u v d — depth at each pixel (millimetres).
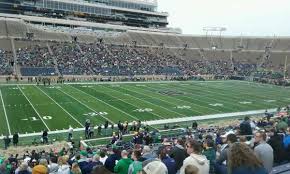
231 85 68438
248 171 4312
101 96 47969
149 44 98438
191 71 83438
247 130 13406
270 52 97500
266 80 76625
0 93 46875
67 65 71000
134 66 78812
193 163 6141
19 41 77875
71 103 41938
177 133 26578
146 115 37438
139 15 118375
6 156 21734
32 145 25234
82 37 90625
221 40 106750
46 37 84562
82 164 10008
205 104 45750
